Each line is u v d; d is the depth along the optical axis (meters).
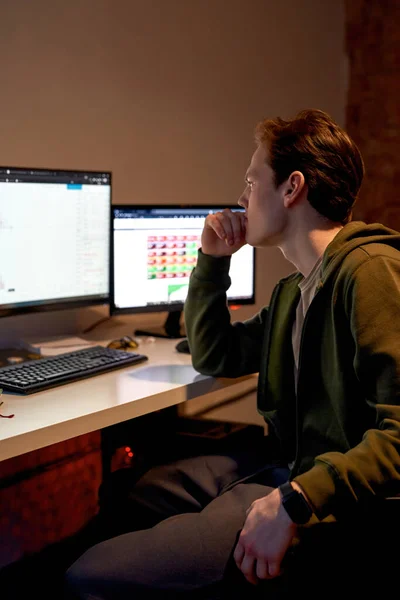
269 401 1.70
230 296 2.39
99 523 1.91
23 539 2.16
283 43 3.07
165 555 1.38
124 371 1.90
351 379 1.38
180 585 1.36
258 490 1.61
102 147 2.45
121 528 1.85
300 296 1.62
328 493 1.17
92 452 2.38
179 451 2.06
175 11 2.62
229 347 1.84
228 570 1.34
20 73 2.19
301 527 1.20
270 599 1.23
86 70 2.37
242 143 2.95
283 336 1.64
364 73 3.36
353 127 3.42
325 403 1.45
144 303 2.27
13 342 2.23
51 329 2.34
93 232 2.13
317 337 1.44
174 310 2.33
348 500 1.17
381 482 1.18
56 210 2.03
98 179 2.12
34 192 1.97
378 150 3.36
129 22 2.47
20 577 2.03
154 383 1.77
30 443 1.40
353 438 1.39
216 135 2.84
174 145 2.69
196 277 1.85
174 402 1.73
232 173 2.93
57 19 2.27
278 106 3.09
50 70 2.27
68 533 2.30
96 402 1.60
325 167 1.47
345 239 1.42
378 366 1.26
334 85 3.37
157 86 2.60
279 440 1.75
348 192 1.49
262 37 2.97
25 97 2.21
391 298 1.29
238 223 1.80
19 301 1.98
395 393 1.23
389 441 1.19
